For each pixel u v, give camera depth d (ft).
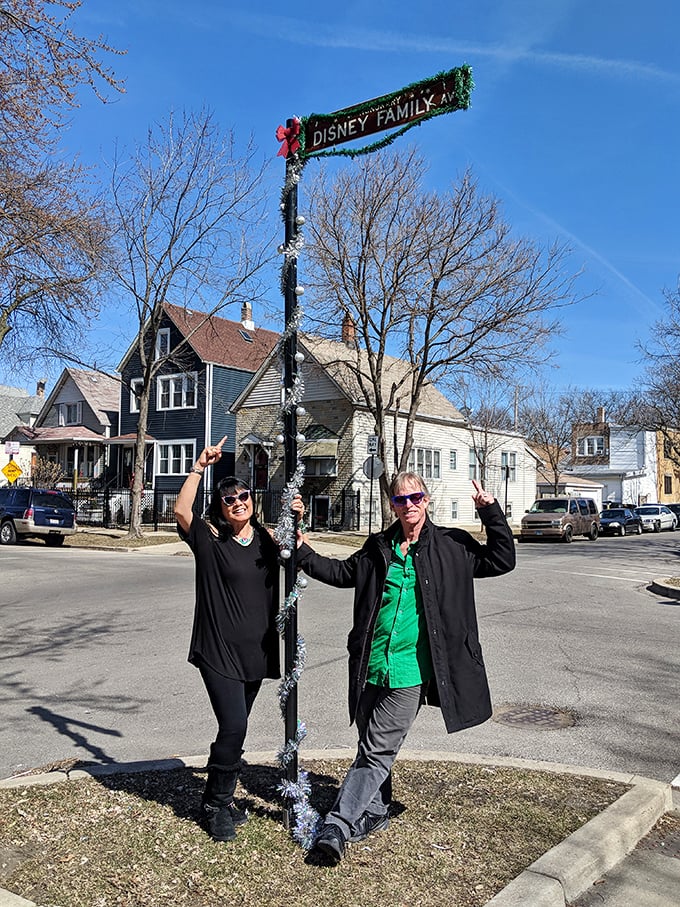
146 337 126.82
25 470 133.28
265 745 18.98
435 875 11.35
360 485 103.30
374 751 12.20
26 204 43.57
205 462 13.46
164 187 78.89
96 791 14.61
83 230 50.57
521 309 76.33
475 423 138.00
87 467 139.54
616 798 14.40
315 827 12.38
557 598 46.32
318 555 13.28
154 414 127.44
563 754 18.43
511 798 14.33
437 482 121.49
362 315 79.20
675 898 11.57
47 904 10.53
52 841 12.41
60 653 29.68
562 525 104.73
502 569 12.48
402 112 13.21
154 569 60.44
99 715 21.61
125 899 10.66
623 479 194.59
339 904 10.53
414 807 13.84
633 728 20.51
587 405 202.28
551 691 24.20
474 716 12.02
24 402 190.49
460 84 12.66
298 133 14.08
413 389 84.23
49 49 33.99
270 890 10.90
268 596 13.05
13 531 83.87
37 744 19.11
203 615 12.85
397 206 74.90
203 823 12.84
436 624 11.99
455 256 75.97
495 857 11.94
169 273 83.56
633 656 29.45
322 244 76.02
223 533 13.07
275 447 110.63
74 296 55.67
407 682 12.10
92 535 92.58
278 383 112.37
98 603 42.47
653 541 111.24
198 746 18.92
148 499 119.03
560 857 11.81
